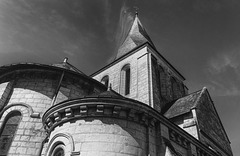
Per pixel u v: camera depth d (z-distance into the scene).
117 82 26.02
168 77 26.89
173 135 11.11
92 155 8.02
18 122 11.85
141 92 21.58
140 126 9.47
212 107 22.62
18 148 10.80
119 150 8.30
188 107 19.33
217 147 19.30
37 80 13.49
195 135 16.61
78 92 13.89
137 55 25.95
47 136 10.67
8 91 12.92
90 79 14.45
